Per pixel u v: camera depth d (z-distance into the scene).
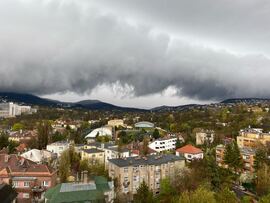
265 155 119.06
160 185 97.81
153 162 105.19
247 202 82.75
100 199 66.75
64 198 63.47
